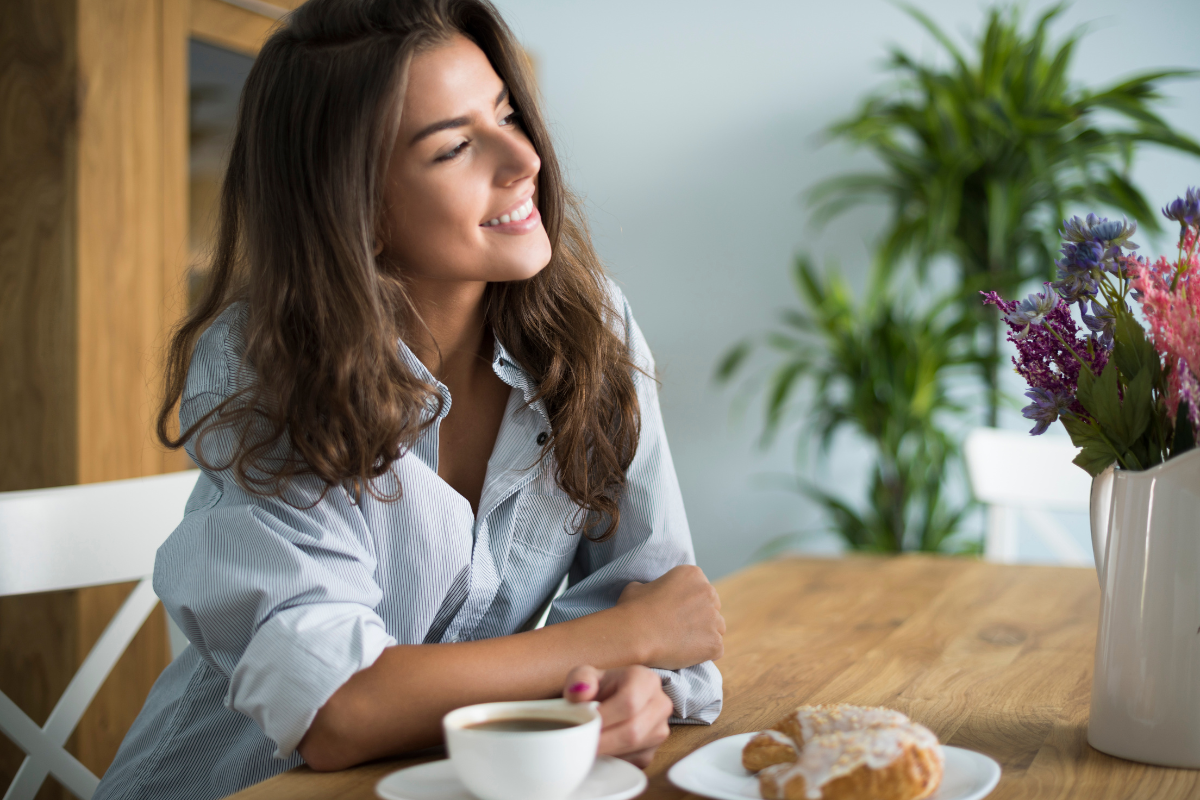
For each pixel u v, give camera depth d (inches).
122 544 46.2
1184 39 118.5
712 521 137.3
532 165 32.9
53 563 43.9
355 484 32.4
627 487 38.6
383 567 34.5
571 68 140.4
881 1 128.7
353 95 31.1
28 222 73.5
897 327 111.3
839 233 131.0
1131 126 118.9
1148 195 119.4
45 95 72.9
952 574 59.4
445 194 32.3
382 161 31.9
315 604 29.6
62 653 74.7
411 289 35.6
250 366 33.4
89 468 73.6
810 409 132.2
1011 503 75.9
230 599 29.8
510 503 37.1
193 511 34.7
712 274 136.3
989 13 124.7
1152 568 27.6
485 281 36.5
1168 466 27.3
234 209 36.4
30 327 73.7
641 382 40.3
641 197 138.4
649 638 31.9
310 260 31.7
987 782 23.8
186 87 80.7
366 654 28.4
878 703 34.4
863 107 126.1
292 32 32.8
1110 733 28.6
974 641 43.4
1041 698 34.7
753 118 134.1
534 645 30.6
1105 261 28.3
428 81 31.8
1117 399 27.6
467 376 38.4
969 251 114.1
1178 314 26.5
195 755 37.0
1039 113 106.8
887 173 129.0
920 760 22.9
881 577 58.5
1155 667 27.6
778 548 132.8
